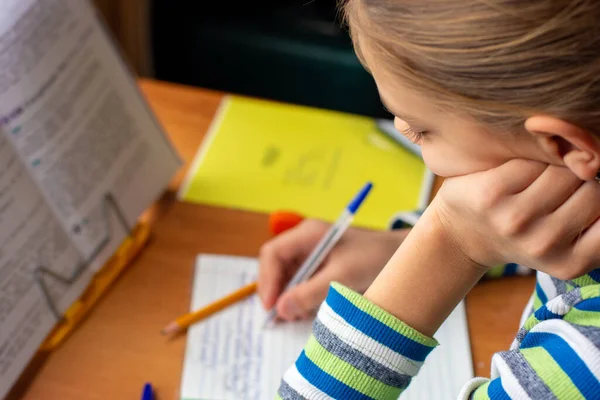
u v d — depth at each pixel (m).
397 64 0.34
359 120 0.91
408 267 0.42
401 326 0.41
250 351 0.65
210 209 0.79
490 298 0.70
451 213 0.40
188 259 0.73
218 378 0.63
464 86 0.32
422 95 0.34
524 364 0.39
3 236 0.60
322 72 1.30
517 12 0.30
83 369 0.63
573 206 0.37
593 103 0.32
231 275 0.72
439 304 0.42
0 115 0.62
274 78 1.33
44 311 0.63
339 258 0.69
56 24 0.67
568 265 0.39
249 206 0.79
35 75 0.65
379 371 0.42
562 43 0.30
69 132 0.68
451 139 0.36
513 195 0.37
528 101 0.32
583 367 0.37
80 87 0.70
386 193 0.82
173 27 1.33
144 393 0.61
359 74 1.28
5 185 0.61
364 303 0.42
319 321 0.44
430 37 0.32
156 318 0.68
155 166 0.78
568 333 0.38
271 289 0.69
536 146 0.35
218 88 1.38
